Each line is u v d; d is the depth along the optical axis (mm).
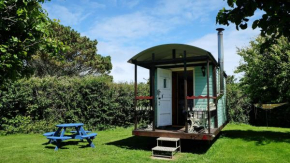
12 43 3408
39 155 6828
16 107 11586
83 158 6539
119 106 12969
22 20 3469
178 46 7215
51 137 7582
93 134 8367
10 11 3436
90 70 23891
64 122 12000
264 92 9188
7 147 7980
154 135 7508
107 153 7125
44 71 20250
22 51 3434
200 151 7430
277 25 2258
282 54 8461
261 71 8844
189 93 11609
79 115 12289
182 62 7605
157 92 8625
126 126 13398
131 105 13422
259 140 8445
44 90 11906
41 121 11656
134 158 6504
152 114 7762
